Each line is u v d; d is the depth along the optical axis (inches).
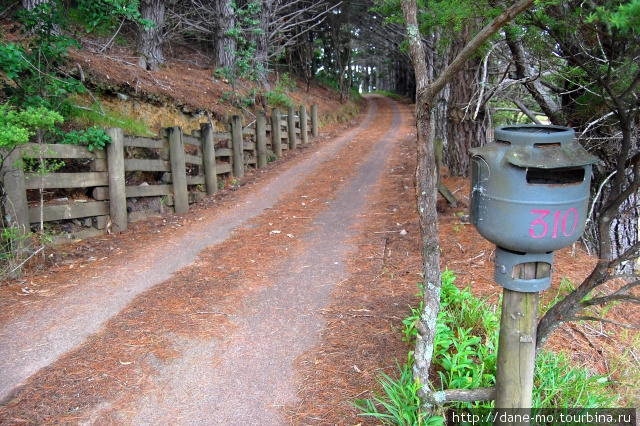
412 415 97.0
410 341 131.4
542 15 113.2
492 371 111.9
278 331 140.9
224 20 544.4
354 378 117.4
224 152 365.7
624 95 91.0
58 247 210.5
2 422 102.0
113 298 165.0
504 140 80.0
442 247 201.8
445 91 364.8
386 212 269.3
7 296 166.4
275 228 250.7
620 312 162.2
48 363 125.0
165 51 619.5
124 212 244.7
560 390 110.7
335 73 1155.3
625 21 56.6
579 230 78.9
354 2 931.3
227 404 109.5
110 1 279.9
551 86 188.7
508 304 85.3
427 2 148.2
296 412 106.7
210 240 232.5
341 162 446.0
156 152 299.0
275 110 477.1
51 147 206.2
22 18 238.1
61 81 248.2
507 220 78.2
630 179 183.3
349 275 181.0
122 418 104.7
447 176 311.3
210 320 148.0
